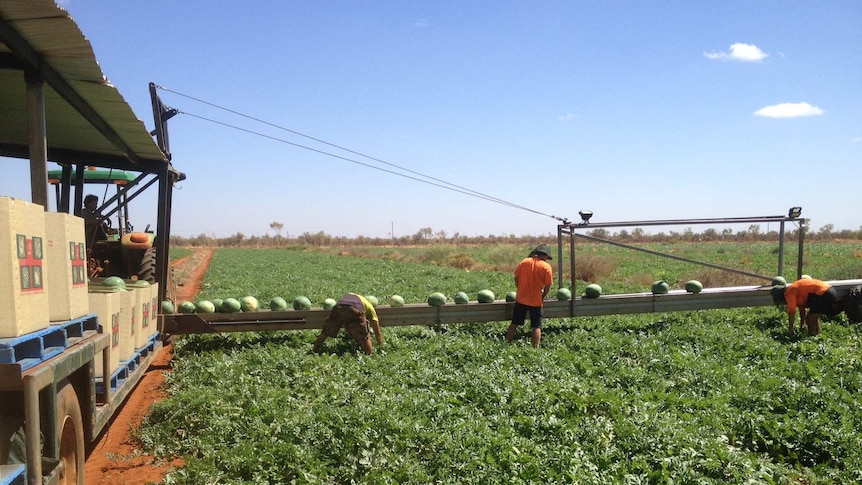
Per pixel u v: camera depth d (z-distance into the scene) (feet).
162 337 41.96
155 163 40.34
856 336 41.50
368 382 31.50
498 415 26.45
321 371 34.01
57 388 15.76
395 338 42.70
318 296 70.18
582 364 34.60
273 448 23.18
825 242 253.44
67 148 38.58
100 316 21.47
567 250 187.32
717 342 40.52
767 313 50.62
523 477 20.81
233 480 21.47
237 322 41.22
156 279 40.32
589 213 45.93
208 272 115.75
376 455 22.41
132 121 29.04
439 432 24.18
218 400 28.81
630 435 23.79
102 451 25.35
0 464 13.43
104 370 20.31
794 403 27.84
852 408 27.20
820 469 22.50
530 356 36.58
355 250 231.09
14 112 31.14
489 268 131.44
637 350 38.34
